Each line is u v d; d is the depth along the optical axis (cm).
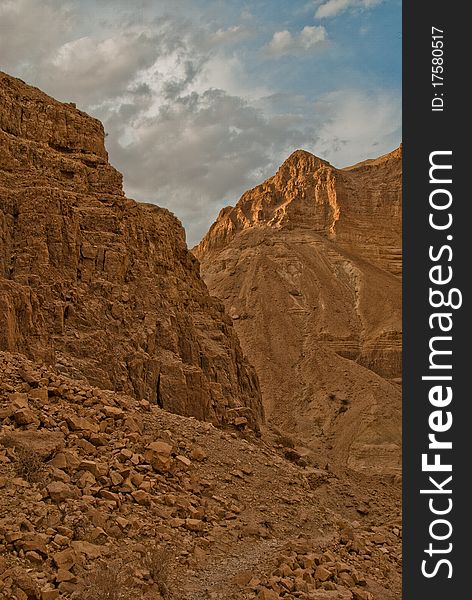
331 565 1602
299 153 13712
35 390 1942
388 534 2191
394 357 10262
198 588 1387
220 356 3825
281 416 8850
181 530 1612
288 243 12156
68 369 2864
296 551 1650
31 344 2800
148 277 3550
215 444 2217
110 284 3275
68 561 1278
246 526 1755
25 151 3481
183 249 4409
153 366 3195
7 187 3272
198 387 3303
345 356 10269
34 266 3078
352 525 2153
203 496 1864
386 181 13312
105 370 2977
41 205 3192
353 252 12319
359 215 12762
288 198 13138
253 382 4459
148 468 1819
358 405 8625
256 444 3456
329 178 12962
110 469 1716
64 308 3050
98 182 3722
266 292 11175
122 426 1978
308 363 9831
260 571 1492
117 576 1290
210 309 4328
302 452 4234
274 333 10494
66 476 1600
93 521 1468
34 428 1762
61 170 3588
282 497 2033
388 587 1680
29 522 1372
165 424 2186
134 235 3616
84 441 1784
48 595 1180
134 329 3278
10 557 1255
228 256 12200
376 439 7850
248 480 2064
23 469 1566
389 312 10981
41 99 3734
